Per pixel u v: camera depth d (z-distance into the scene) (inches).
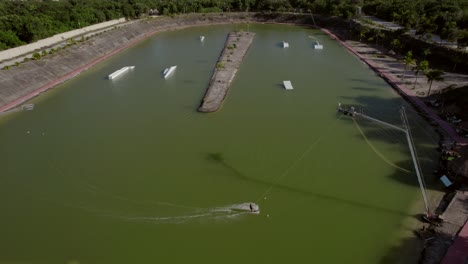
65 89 2583.7
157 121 2060.8
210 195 1421.0
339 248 1167.6
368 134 1878.7
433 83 2503.7
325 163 1625.2
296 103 2287.2
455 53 2716.5
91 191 1455.5
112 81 2748.5
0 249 1181.7
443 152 1635.1
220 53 3521.2
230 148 1759.4
